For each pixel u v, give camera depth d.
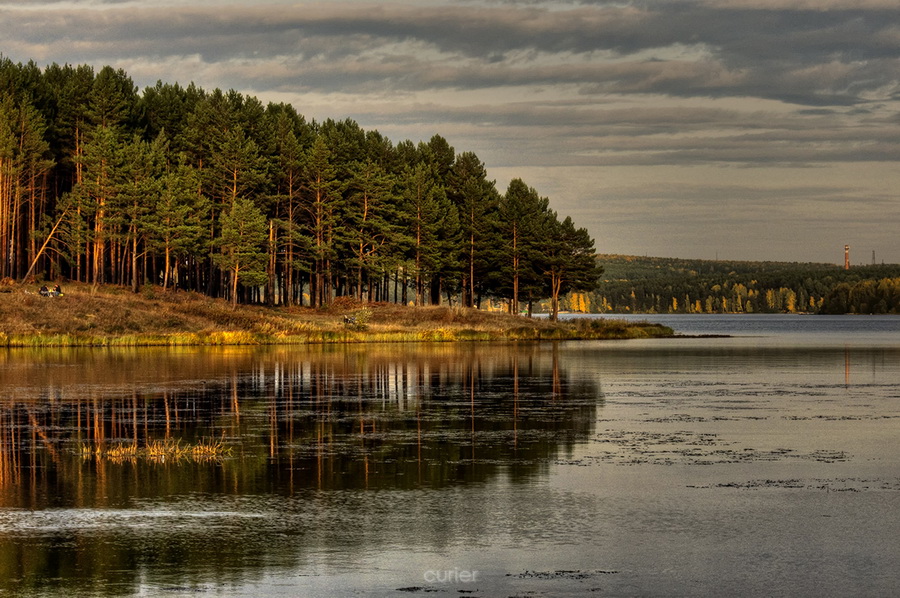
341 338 134.62
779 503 27.23
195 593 19.14
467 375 73.38
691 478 30.94
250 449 36.84
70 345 114.25
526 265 185.25
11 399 53.97
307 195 172.75
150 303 135.75
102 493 28.52
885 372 79.31
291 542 22.94
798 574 20.42
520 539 23.23
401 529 24.17
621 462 34.00
